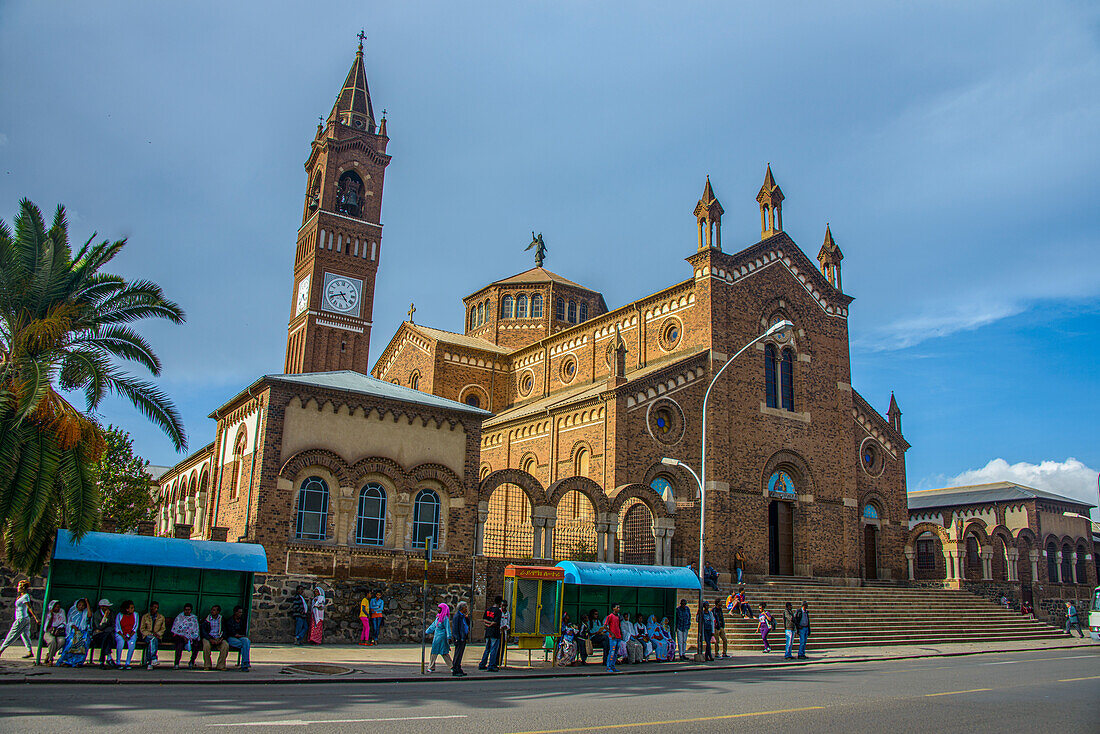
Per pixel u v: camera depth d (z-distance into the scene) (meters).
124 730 12.92
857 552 49.72
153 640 22.22
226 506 35.41
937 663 31.20
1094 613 45.03
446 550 34.78
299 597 30.28
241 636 22.94
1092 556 67.69
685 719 15.44
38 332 23.00
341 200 68.62
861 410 53.69
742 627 36.50
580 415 44.91
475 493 35.91
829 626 39.91
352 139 68.38
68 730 12.88
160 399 25.38
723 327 46.94
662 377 44.16
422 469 34.88
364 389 35.19
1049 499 65.62
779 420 48.31
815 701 18.61
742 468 45.84
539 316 66.69
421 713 15.51
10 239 24.31
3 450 22.45
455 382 60.72
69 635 21.69
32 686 18.59
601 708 16.84
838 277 54.22
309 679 21.14
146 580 26.36
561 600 28.56
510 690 20.34
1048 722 15.87
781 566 47.19
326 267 65.31
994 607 48.84
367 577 32.25
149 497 53.06
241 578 27.33
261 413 32.91
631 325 52.94
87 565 25.78
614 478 41.53
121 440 51.91
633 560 42.53
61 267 24.53
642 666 28.16
